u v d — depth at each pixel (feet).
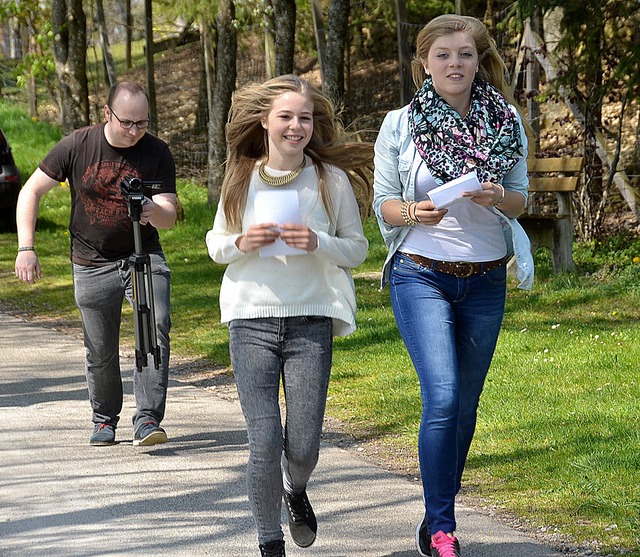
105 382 58.90
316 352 38.47
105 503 48.47
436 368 38.58
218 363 84.12
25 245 55.62
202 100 274.77
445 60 39.22
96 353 58.29
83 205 56.44
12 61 349.20
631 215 137.90
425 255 39.45
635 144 135.95
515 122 40.22
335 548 42.68
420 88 41.16
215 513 47.16
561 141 144.25
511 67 134.82
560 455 54.24
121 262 56.95
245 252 37.76
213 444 59.67
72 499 49.01
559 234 110.63
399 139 40.24
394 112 40.96
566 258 110.73
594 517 45.50
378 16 261.65
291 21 170.81
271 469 37.55
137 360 47.98
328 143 40.22
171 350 89.76
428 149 39.42
